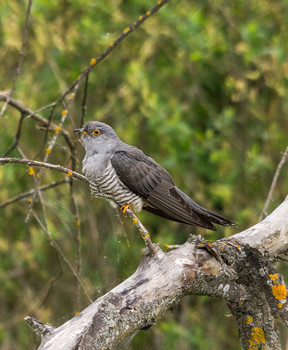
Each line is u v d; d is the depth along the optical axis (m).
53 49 11.87
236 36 12.06
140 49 11.83
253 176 11.70
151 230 11.88
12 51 11.57
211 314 11.76
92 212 10.07
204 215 7.75
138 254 10.91
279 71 11.46
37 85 11.61
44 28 11.31
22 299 11.52
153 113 11.09
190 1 12.10
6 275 11.40
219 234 11.39
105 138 7.90
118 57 11.93
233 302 5.91
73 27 11.35
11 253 11.55
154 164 8.08
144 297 5.19
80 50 11.95
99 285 9.51
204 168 11.79
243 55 11.76
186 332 10.86
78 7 11.42
